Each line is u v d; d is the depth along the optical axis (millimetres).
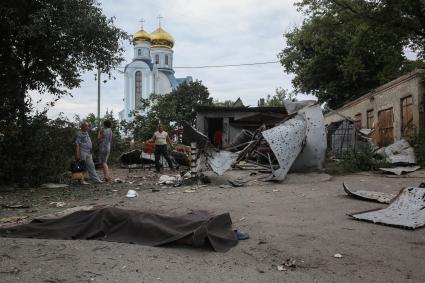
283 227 6180
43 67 14211
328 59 32031
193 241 5160
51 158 12922
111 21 14047
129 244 5352
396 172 12352
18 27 12664
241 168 15023
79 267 4496
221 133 30062
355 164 13594
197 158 12492
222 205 8078
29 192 10867
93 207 7672
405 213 6539
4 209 8289
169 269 4500
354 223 6359
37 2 12898
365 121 24969
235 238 5496
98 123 24406
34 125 12664
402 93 19125
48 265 4531
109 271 4402
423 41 20750
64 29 12727
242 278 4273
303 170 12531
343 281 4188
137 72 68438
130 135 32094
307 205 7855
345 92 33781
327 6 22062
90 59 14328
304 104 13938
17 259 4699
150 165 19547
